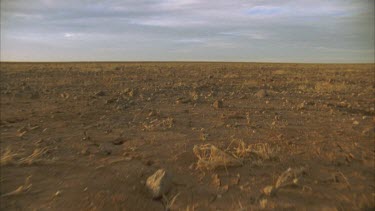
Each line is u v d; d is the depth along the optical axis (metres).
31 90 12.16
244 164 4.18
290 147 4.88
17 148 4.93
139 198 3.34
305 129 6.05
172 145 5.03
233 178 3.78
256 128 6.12
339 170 4.02
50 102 9.40
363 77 20.16
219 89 12.70
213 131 5.91
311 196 3.34
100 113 7.73
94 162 4.31
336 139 5.34
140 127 6.29
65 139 5.46
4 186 3.62
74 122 6.79
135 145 5.08
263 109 8.23
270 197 3.33
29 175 3.89
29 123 6.69
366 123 6.58
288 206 3.15
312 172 3.95
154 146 5.01
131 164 4.23
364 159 4.38
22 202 3.28
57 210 3.13
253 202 3.25
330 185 3.60
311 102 9.12
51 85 13.84
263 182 3.69
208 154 4.51
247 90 12.40
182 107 8.53
